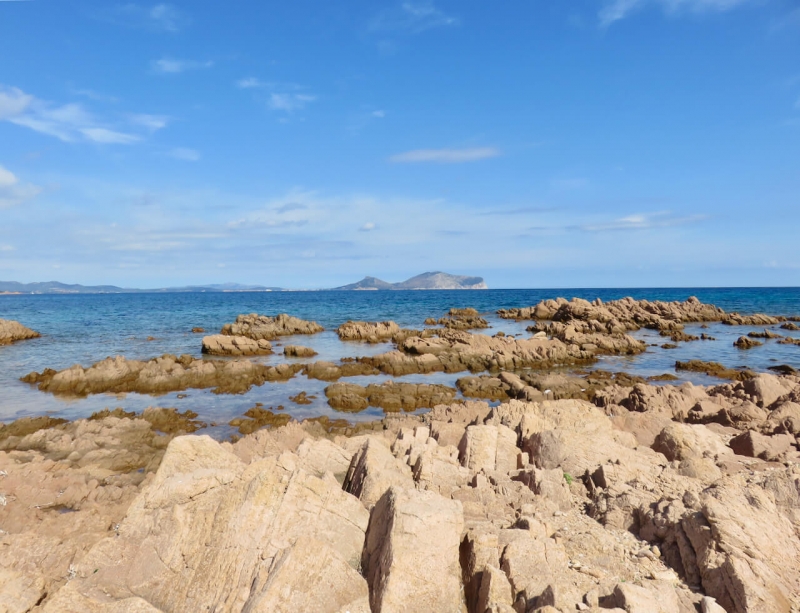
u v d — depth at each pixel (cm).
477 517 1047
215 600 779
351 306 12656
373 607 747
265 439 1775
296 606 717
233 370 3772
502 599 751
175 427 2561
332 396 3212
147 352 5050
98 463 1900
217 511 880
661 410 2320
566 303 8638
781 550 900
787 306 11456
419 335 6178
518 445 1582
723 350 5444
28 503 1391
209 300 16612
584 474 1301
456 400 3194
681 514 991
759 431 1939
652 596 749
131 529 949
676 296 16962
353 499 934
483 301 15000
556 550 879
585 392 3422
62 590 778
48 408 2973
